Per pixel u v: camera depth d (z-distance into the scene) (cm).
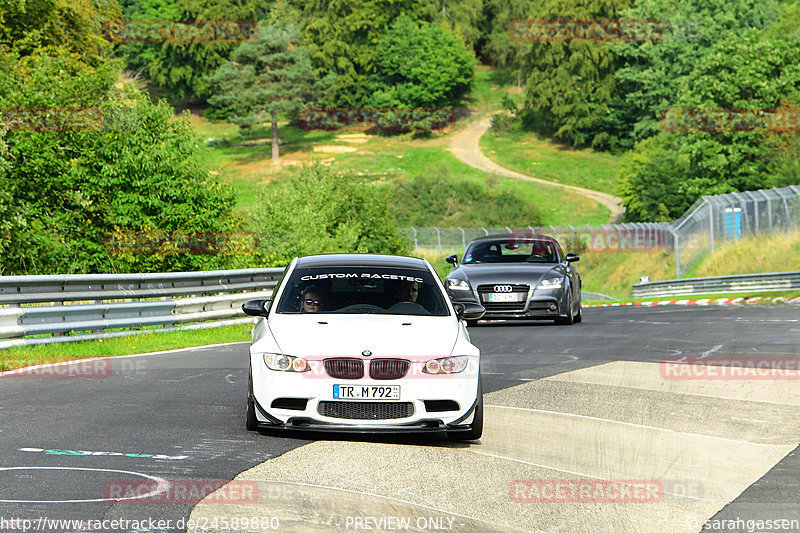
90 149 10256
